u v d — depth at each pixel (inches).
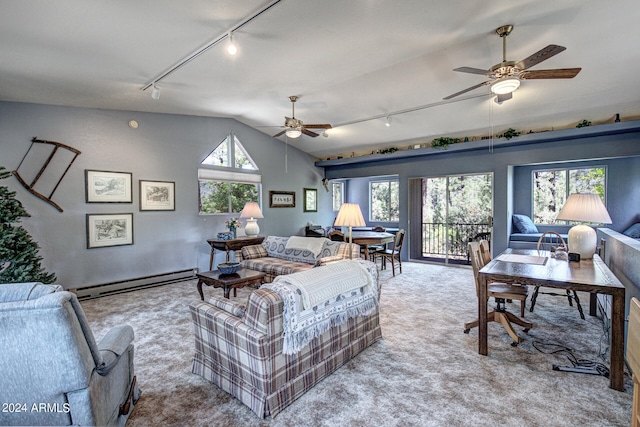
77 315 52.2
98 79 135.7
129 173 190.7
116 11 86.5
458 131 232.2
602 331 118.9
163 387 84.4
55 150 163.8
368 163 304.7
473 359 98.0
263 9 91.8
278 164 286.5
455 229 262.4
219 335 81.4
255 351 71.2
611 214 239.3
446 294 171.8
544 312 140.9
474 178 250.2
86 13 86.0
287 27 103.1
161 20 93.7
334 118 222.2
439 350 104.2
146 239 198.4
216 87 162.2
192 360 98.6
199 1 86.0
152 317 138.8
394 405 75.8
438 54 132.1
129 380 73.7
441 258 272.1
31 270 119.8
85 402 52.2
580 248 118.3
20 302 47.8
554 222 261.3
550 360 97.0
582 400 77.1
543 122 203.5
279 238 201.3
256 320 72.1
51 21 88.4
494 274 98.6
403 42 118.0
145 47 110.4
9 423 51.5
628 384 84.4
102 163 180.1
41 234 159.8
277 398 73.1
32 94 145.9
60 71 123.9
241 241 214.7
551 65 136.9
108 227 182.1
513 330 110.3
